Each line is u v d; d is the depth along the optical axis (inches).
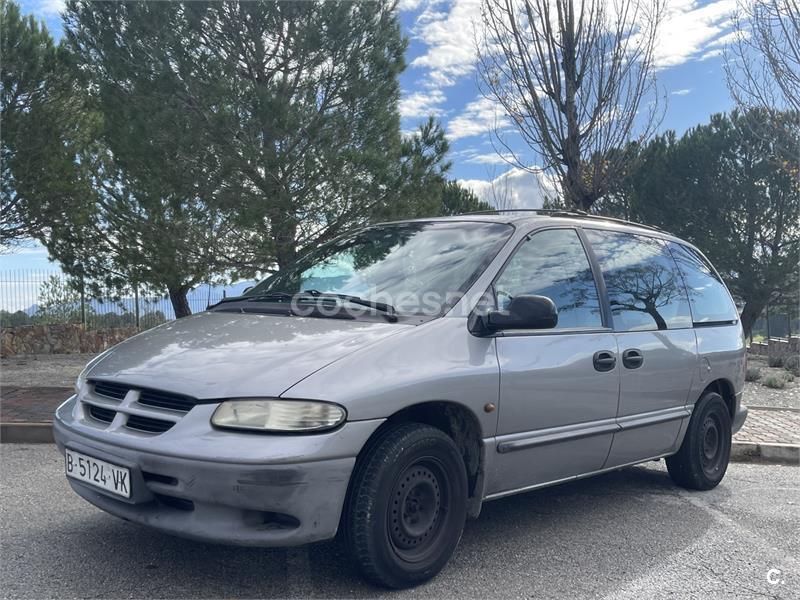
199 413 111.5
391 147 413.1
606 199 952.3
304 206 384.5
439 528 130.3
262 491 106.9
